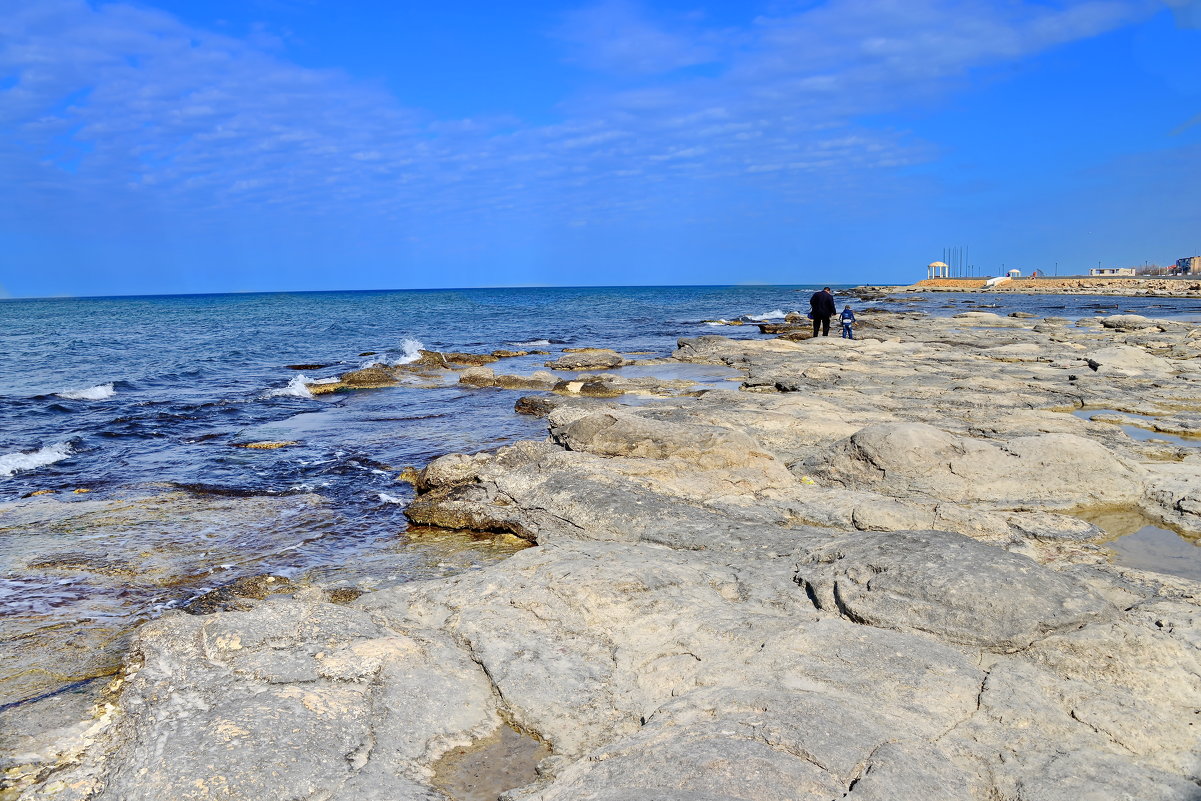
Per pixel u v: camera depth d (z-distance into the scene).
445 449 16.14
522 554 8.86
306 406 22.08
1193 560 9.13
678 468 11.41
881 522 9.46
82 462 15.36
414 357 33.81
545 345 41.25
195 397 23.83
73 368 30.44
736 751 4.71
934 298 85.62
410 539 10.89
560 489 10.95
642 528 9.74
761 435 14.28
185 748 5.21
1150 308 58.03
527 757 5.49
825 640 6.16
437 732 5.67
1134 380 21.08
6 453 15.95
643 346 40.03
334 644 6.64
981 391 19.53
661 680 6.07
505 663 6.47
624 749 5.02
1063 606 6.44
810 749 4.72
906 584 6.84
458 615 7.30
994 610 6.40
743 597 7.46
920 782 4.48
